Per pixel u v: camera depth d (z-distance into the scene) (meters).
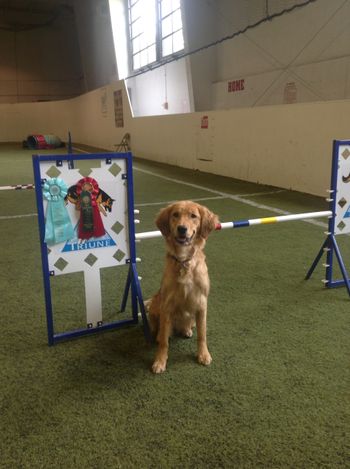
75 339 3.06
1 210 7.42
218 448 2.01
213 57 13.90
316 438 2.07
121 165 2.96
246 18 12.15
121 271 4.38
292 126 8.41
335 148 3.68
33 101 27.30
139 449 2.01
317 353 2.83
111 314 3.44
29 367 2.69
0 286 3.97
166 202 7.91
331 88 9.66
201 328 2.77
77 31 24.91
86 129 23.12
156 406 2.31
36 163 2.69
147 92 18.31
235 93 13.15
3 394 2.42
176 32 15.27
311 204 7.34
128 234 3.11
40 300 3.67
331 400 2.35
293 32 10.55
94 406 2.32
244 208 7.20
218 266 4.49
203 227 2.85
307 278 4.13
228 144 10.56
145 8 17.12
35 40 26.56
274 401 2.35
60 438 2.08
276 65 11.34
